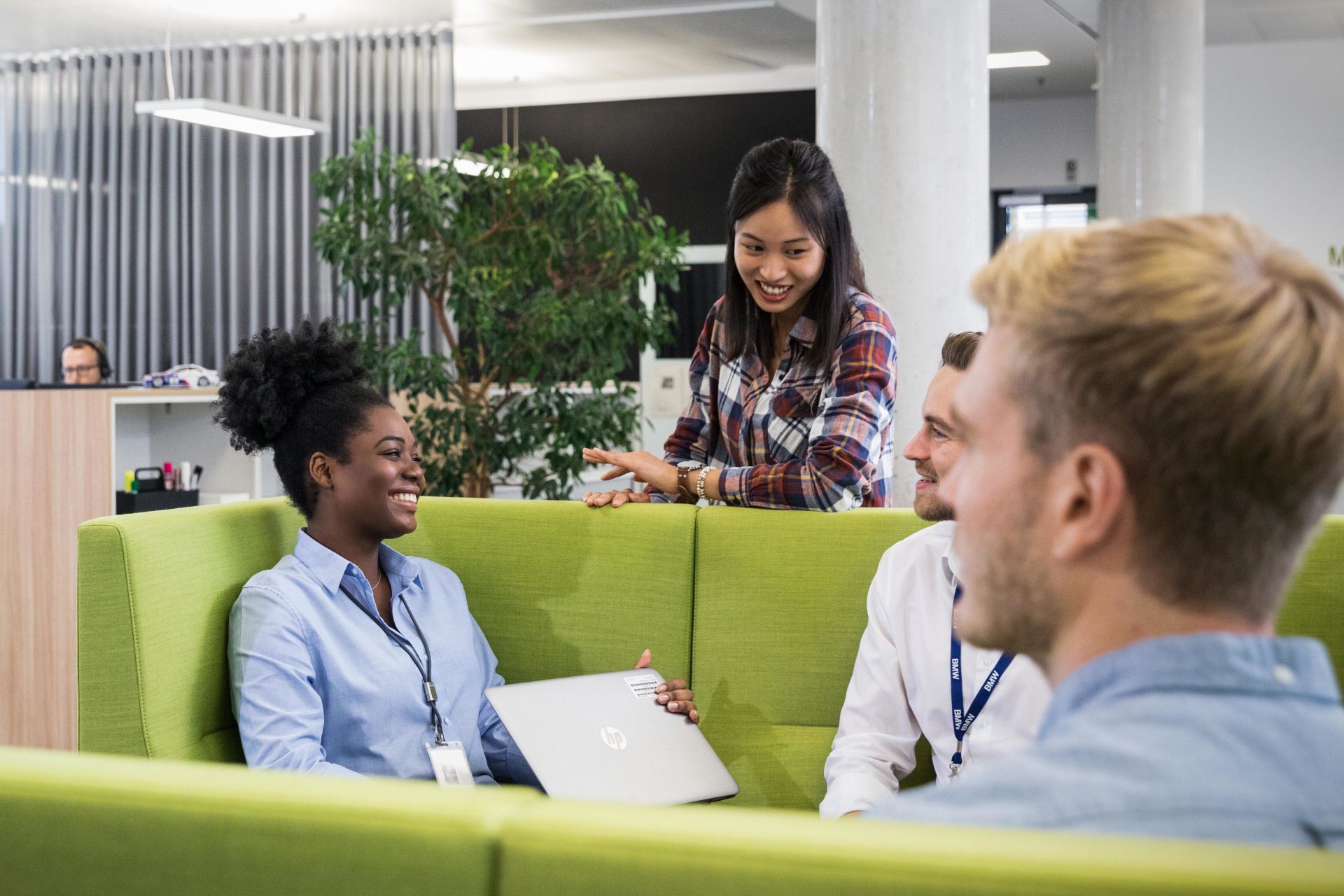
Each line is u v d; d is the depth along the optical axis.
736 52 8.25
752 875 0.53
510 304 4.23
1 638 3.96
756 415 2.35
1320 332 0.55
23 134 8.49
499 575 2.40
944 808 0.59
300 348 2.06
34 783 0.63
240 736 1.97
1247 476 0.55
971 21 3.36
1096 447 0.58
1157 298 0.56
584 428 4.20
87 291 8.48
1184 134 6.68
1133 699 0.58
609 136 9.06
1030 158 9.67
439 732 2.01
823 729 2.24
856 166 3.37
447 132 7.78
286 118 6.84
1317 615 2.03
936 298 3.34
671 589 2.32
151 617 1.88
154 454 4.84
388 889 0.58
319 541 2.08
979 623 0.64
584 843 0.55
